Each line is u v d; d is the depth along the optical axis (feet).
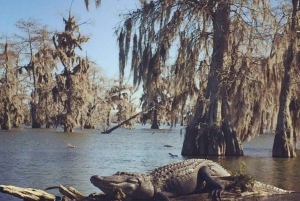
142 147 115.34
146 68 92.94
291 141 88.89
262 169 66.33
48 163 72.74
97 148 109.60
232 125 90.07
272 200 42.52
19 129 217.56
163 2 91.56
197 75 91.91
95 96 249.14
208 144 89.76
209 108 90.17
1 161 75.25
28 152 94.32
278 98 91.15
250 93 87.51
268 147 121.90
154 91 94.53
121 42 95.61
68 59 198.80
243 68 86.33
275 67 85.87
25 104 266.16
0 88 214.69
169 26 90.94
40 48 220.02
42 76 216.95
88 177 56.85
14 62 230.27
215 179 44.01
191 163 44.65
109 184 39.65
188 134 92.17
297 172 62.90
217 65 90.02
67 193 41.73
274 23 87.04
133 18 95.09
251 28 87.15
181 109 92.89
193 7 91.30
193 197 42.86
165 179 42.16
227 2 88.28
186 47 90.22
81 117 213.66
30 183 51.85
